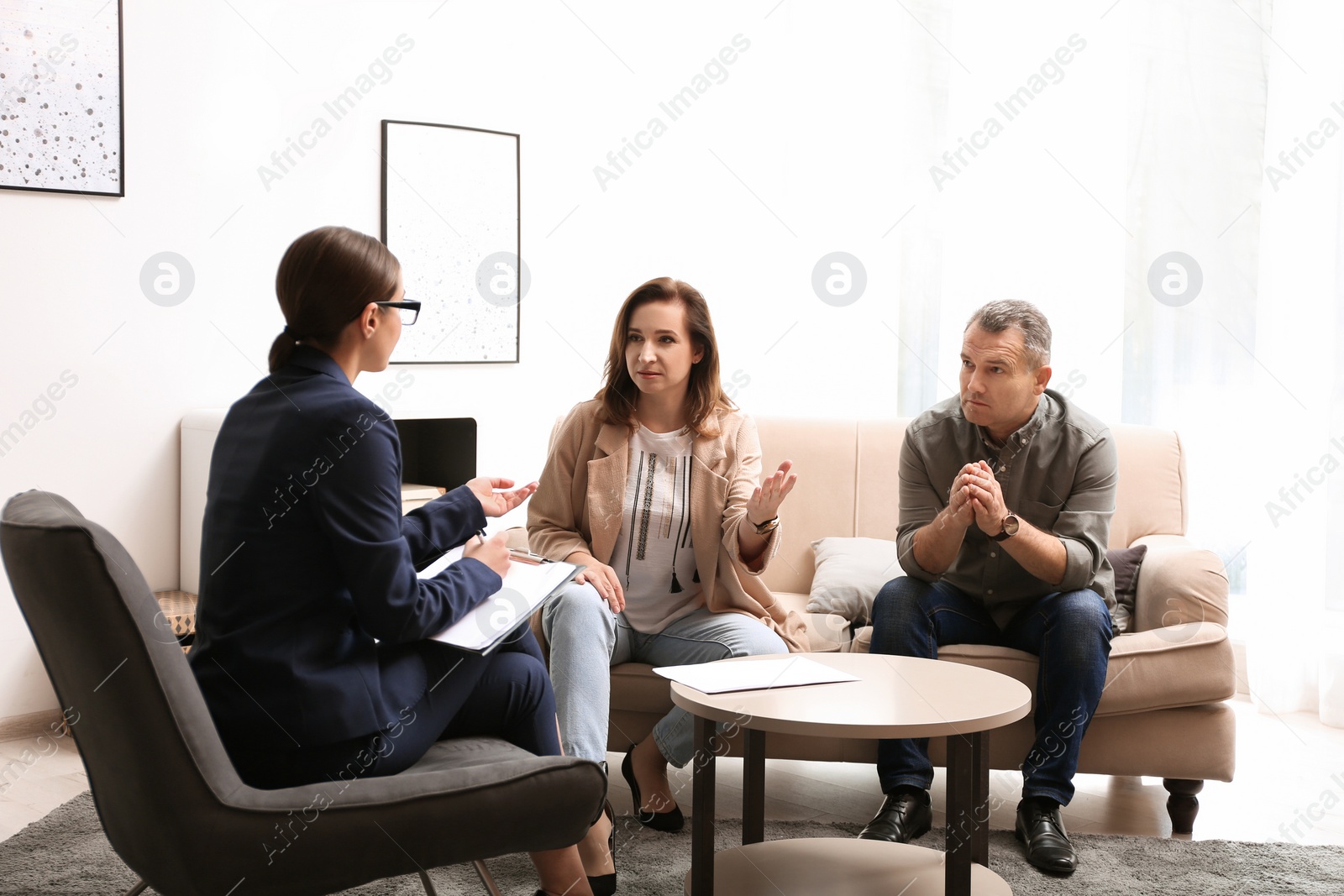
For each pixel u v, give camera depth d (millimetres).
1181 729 2102
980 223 3594
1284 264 3082
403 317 1584
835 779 2482
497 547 1521
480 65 3465
